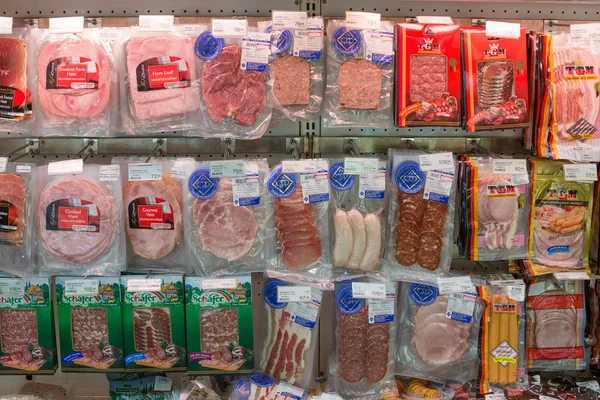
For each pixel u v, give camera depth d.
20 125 1.74
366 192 1.84
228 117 1.76
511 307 1.93
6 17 1.73
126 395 1.96
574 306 2.02
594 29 1.82
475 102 1.79
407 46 1.79
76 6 1.91
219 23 1.73
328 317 2.14
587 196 1.94
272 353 1.94
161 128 1.76
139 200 1.80
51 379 2.13
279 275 1.82
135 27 1.78
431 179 1.85
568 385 1.98
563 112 1.82
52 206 1.77
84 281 1.82
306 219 1.82
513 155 2.08
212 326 1.85
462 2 1.95
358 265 1.86
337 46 1.80
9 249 1.80
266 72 1.78
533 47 1.84
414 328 1.96
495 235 1.89
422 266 1.88
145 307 1.86
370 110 1.81
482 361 1.94
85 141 1.99
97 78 1.72
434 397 1.86
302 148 2.02
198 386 1.87
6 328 1.86
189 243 1.83
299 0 1.92
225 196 1.81
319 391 1.94
